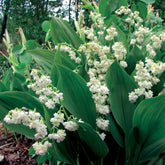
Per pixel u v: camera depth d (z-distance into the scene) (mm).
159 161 222
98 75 317
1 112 270
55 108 286
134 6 536
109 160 308
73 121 244
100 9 508
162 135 249
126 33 519
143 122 252
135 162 273
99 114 289
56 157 267
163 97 219
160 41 295
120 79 266
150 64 272
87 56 319
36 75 247
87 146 290
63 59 337
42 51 375
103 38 377
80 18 504
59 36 401
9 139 525
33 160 443
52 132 254
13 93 267
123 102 271
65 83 268
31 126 217
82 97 271
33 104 284
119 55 290
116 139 273
